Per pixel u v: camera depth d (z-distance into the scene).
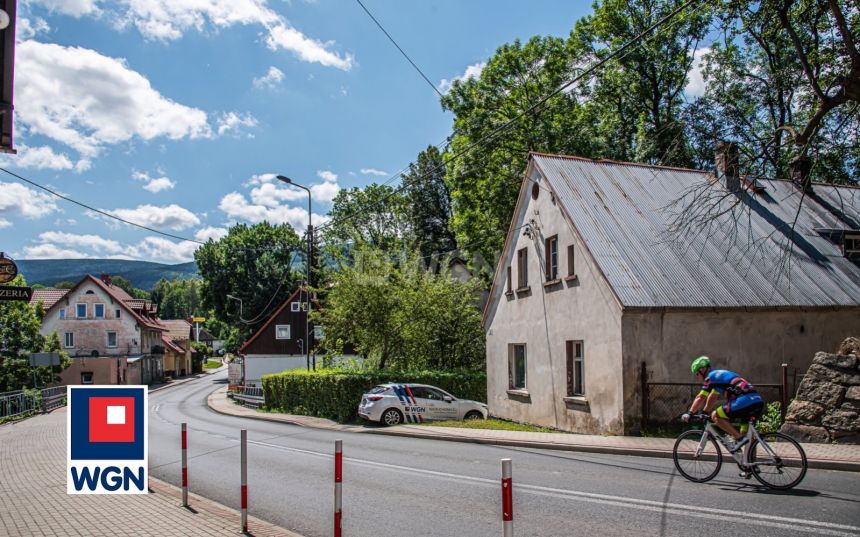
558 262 19.12
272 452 15.46
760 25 15.12
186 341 89.19
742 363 16.03
